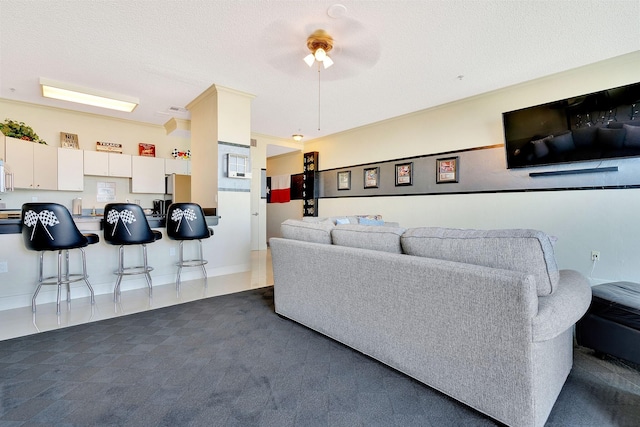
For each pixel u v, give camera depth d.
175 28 2.56
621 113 2.87
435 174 4.63
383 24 2.51
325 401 1.43
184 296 3.09
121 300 2.95
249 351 1.92
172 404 1.40
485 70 3.37
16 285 2.74
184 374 1.65
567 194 3.42
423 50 2.94
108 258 3.23
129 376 1.63
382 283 1.68
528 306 1.15
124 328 2.27
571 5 2.25
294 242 2.29
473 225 4.22
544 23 2.49
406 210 5.04
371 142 5.60
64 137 4.60
